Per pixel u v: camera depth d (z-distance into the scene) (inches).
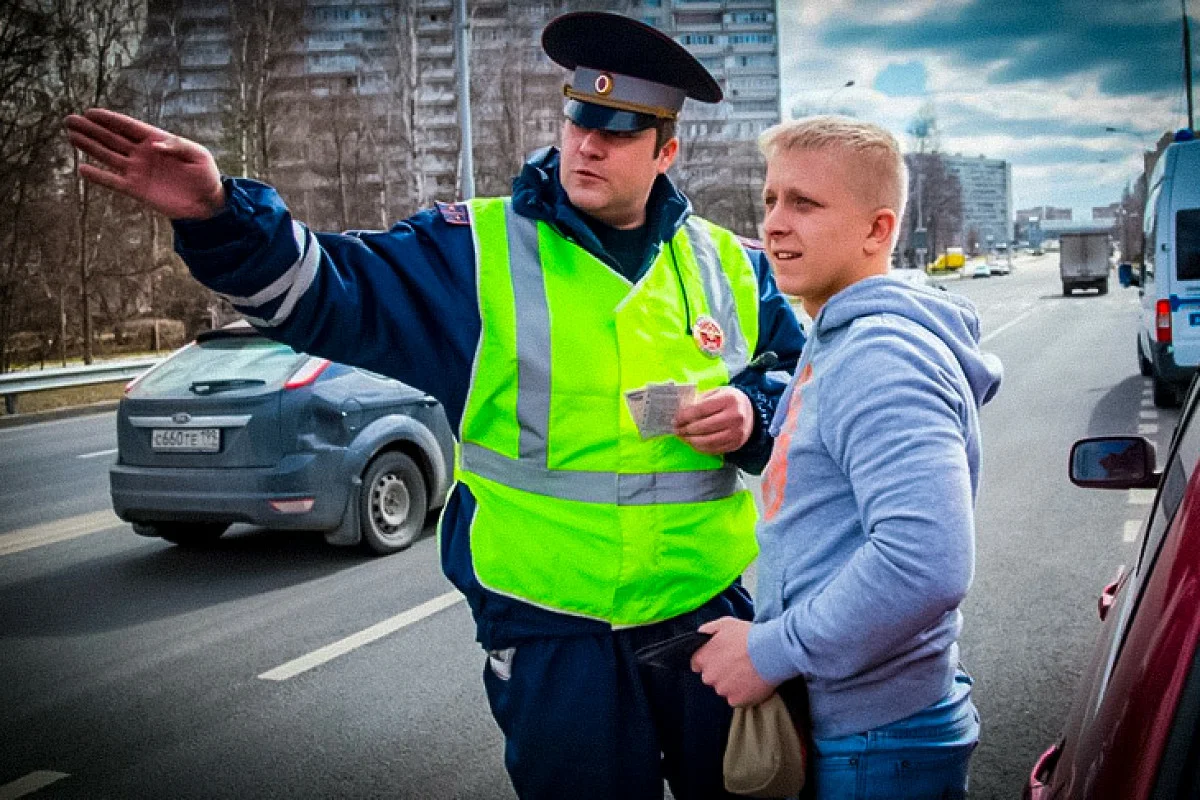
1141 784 46.8
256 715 163.5
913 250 3110.2
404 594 223.8
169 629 206.8
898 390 58.4
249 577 241.8
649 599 85.7
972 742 67.3
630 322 86.5
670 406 83.0
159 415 248.4
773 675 60.8
